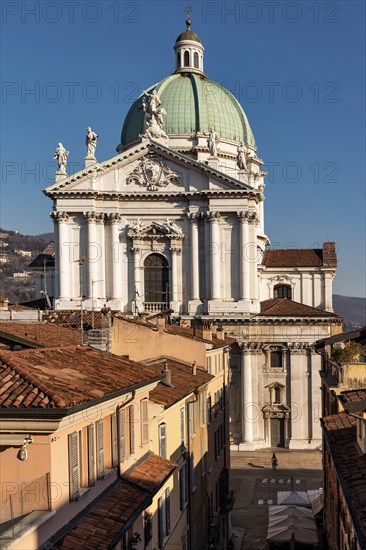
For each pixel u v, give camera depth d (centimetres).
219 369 6694
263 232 13312
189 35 13138
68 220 9981
